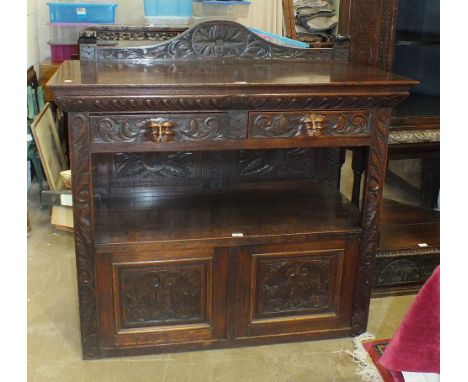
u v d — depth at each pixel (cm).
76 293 225
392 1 223
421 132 220
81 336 178
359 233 183
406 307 216
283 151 221
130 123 155
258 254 179
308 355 187
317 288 189
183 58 196
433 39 242
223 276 179
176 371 177
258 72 179
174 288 178
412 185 276
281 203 207
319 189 224
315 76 172
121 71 172
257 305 186
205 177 217
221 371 178
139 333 181
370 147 173
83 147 155
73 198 161
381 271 222
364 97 163
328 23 385
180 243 172
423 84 260
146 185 212
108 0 364
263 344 192
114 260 171
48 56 375
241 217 192
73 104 148
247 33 198
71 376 174
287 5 357
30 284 231
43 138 293
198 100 154
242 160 219
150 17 273
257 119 162
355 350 189
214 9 288
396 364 115
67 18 329
